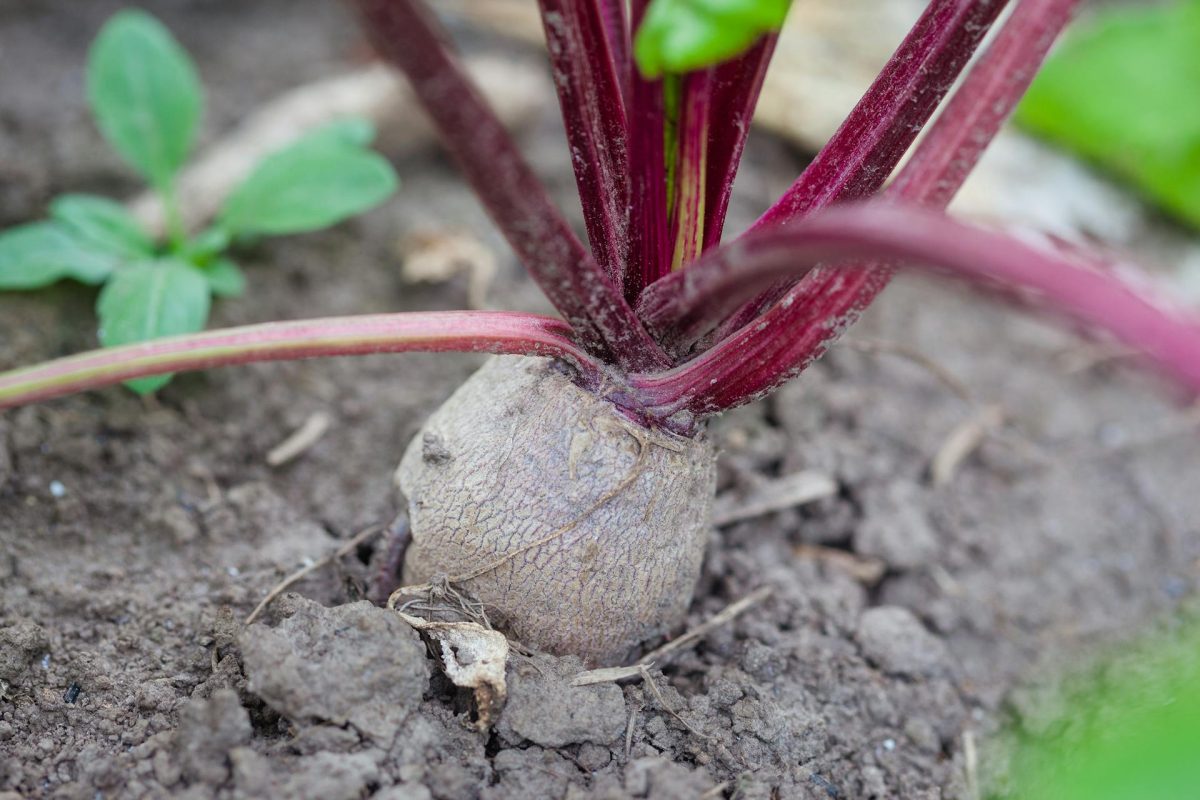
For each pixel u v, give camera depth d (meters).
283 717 0.31
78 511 0.36
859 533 0.39
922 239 0.25
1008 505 0.41
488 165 0.27
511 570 0.31
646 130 0.29
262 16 0.54
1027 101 0.51
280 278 0.43
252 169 0.43
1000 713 0.36
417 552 0.32
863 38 0.54
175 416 0.39
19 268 0.38
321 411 0.40
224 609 0.34
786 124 0.50
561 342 0.31
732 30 0.26
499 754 0.31
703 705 0.33
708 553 0.37
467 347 0.30
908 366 0.44
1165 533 0.41
